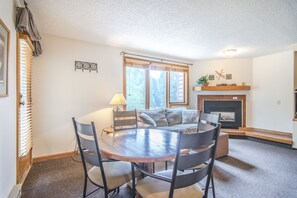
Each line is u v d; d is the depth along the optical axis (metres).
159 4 2.14
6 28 1.60
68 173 2.53
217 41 3.54
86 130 1.46
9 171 1.74
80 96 3.46
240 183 2.28
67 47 3.31
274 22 2.64
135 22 2.65
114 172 1.60
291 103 4.20
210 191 2.08
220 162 3.00
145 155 1.35
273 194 2.02
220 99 5.15
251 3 2.11
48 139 3.12
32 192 2.04
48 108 3.12
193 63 5.35
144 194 1.30
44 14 2.41
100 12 2.36
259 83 4.84
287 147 3.81
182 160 1.12
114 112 2.56
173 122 4.25
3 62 1.54
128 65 4.12
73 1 2.09
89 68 3.55
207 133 1.19
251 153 3.47
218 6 2.18
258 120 4.85
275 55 4.48
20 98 2.10
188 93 5.34
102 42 3.59
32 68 2.98
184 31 3.00
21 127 2.18
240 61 5.06
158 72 4.77
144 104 4.51
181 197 1.25
